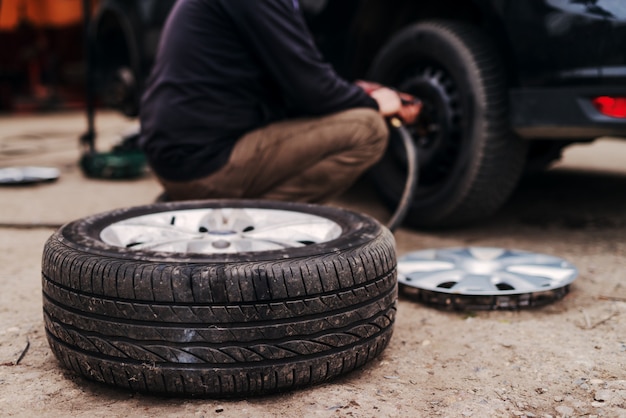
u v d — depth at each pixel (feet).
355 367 5.12
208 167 7.96
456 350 5.90
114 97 16.44
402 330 6.41
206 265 4.60
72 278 4.79
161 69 8.04
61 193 13.89
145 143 8.32
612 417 4.64
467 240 9.81
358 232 5.51
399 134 10.16
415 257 8.07
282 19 7.44
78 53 42.63
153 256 4.77
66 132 27.37
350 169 8.51
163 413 4.60
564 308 6.96
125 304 4.56
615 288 7.57
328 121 8.14
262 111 8.23
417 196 10.09
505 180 9.28
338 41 10.80
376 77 10.68
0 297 7.23
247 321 4.53
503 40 8.74
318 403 4.74
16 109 38.86
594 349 5.85
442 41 9.33
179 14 7.91
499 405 4.82
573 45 7.96
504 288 7.55
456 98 9.36
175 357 4.54
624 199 12.73
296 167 8.34
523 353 5.80
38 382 5.15
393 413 4.65
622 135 8.19
